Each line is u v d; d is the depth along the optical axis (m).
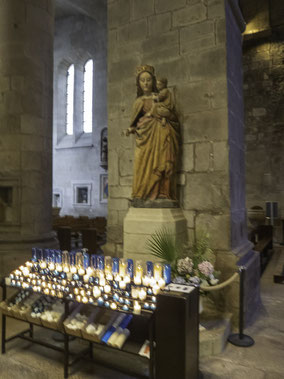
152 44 4.41
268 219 10.47
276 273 6.71
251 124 11.62
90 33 17.02
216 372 2.87
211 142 3.97
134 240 3.86
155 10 4.40
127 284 2.73
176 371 2.33
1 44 6.53
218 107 3.93
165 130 3.82
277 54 11.34
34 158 6.55
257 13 11.66
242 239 4.43
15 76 6.44
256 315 4.20
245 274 3.84
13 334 3.66
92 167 16.73
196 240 3.88
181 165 4.16
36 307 3.12
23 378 2.80
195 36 4.11
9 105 6.42
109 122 4.71
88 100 17.80
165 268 2.76
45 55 6.93
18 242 6.26
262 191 11.36
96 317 2.88
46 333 3.68
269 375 2.82
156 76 4.35
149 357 2.48
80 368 2.96
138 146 3.97
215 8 3.99
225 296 3.80
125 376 2.83
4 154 6.38
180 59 4.20
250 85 11.70
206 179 3.99
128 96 4.58
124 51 4.63
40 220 6.59
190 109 4.11
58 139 18.02
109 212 4.67
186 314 2.32
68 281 3.02
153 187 3.91
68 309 2.88
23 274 3.29
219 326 3.44
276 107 11.29
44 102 6.86
